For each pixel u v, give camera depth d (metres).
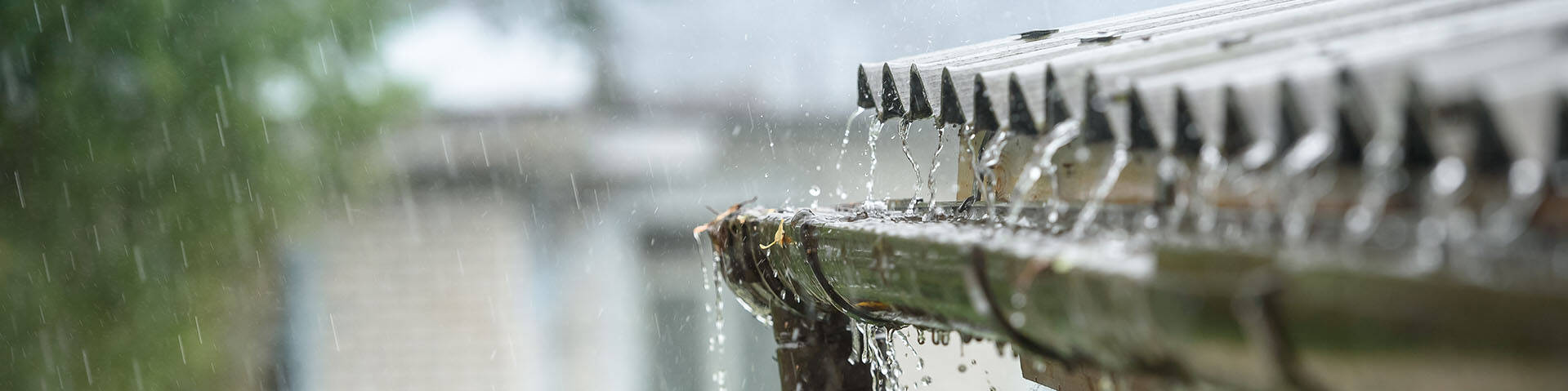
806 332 3.47
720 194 18.73
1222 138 1.61
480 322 19.14
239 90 16.98
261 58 17.39
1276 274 1.26
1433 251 1.23
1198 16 2.91
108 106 16.09
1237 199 1.73
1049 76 2.11
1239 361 1.33
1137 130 1.85
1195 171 1.84
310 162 18.12
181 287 16.55
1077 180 2.51
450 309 19.22
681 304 19.17
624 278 19.39
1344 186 1.49
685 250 19.22
